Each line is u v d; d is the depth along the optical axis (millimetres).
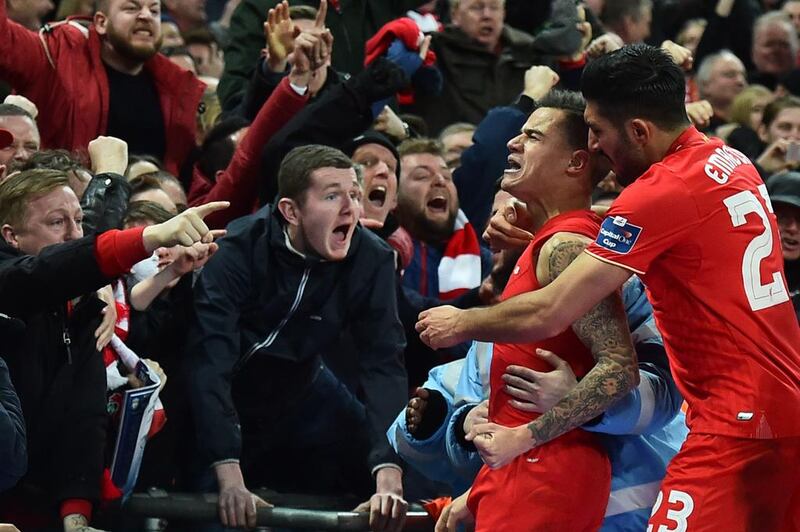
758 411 12867
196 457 17484
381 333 17812
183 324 17453
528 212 14266
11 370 15359
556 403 13062
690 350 13242
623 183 13820
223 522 16391
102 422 15711
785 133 28406
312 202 17359
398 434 15750
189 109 22562
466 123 25781
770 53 34281
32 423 15438
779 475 12992
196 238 13859
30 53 21109
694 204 12977
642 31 31141
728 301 13031
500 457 12977
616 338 13141
